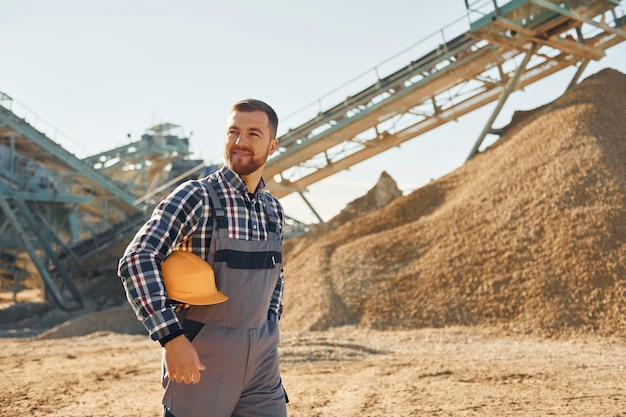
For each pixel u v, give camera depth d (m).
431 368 10.66
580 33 24.58
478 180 22.75
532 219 18.42
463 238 19.47
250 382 2.60
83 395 8.02
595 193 18.00
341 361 12.38
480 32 23.39
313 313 19.08
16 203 37.94
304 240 28.95
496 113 26.05
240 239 2.57
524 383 8.66
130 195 45.12
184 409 2.47
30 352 14.86
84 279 40.06
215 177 2.63
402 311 17.70
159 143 55.91
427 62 27.05
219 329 2.50
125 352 14.79
